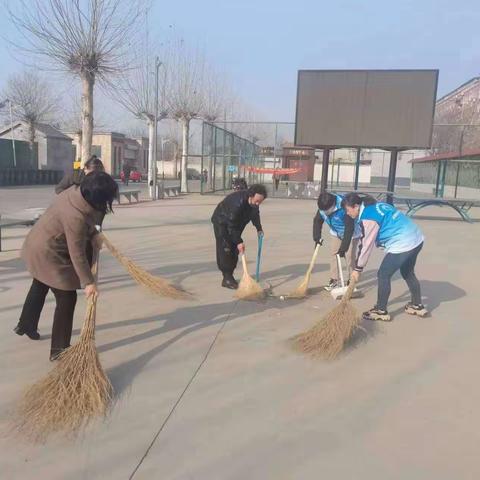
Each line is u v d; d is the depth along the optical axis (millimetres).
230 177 29250
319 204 5738
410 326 4969
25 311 4141
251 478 2541
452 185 32625
